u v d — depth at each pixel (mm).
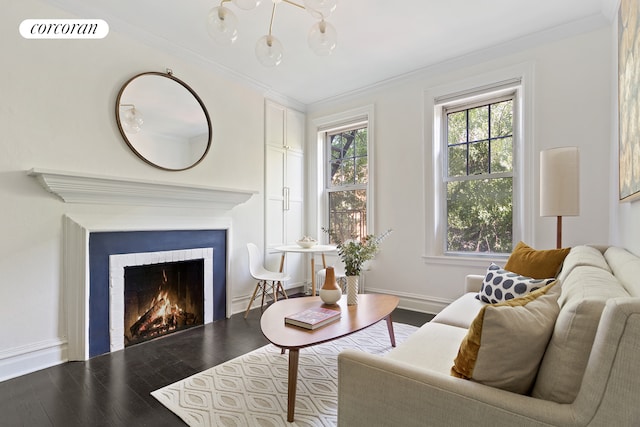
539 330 887
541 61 2779
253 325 3070
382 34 2777
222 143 3379
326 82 3744
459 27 2680
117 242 2521
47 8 2215
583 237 2574
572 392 811
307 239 3590
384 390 999
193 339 2703
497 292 2023
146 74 2738
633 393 687
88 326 2326
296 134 4340
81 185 2268
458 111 3359
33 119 2150
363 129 4078
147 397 1798
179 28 2662
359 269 2410
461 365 979
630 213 1805
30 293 2111
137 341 2648
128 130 2623
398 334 2734
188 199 2975
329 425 1549
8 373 2014
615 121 2275
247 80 3605
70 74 2322
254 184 3730
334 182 4348
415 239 3488
